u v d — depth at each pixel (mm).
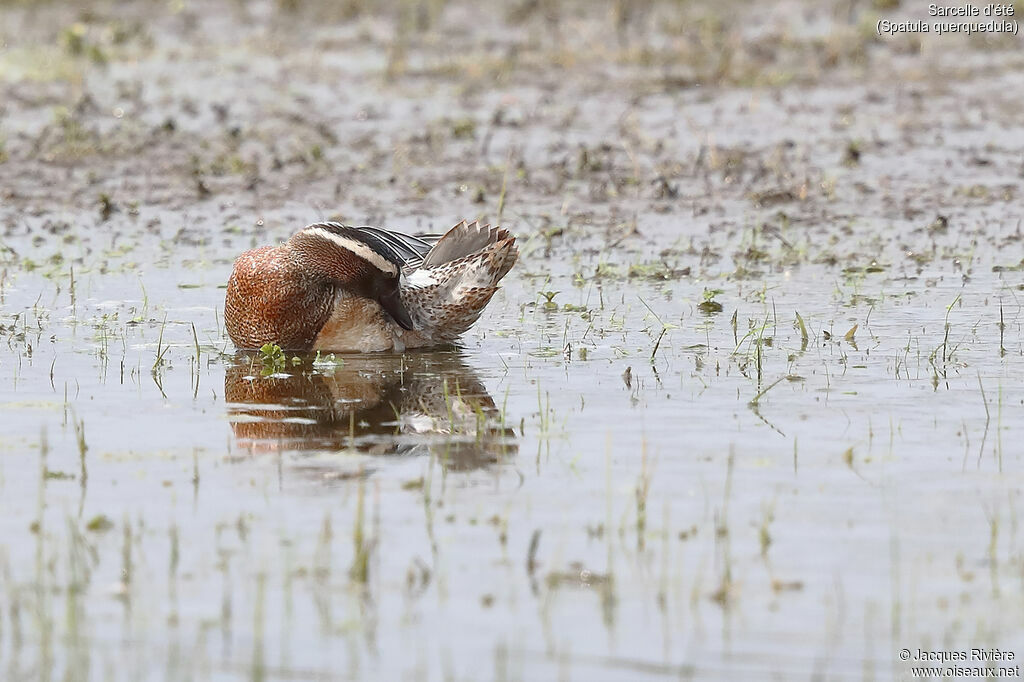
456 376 20953
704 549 14383
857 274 26984
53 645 12703
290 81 46344
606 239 30047
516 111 42375
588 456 17078
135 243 29797
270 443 17672
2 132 39000
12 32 52250
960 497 15586
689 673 12180
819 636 12734
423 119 41469
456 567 14094
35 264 27938
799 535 14656
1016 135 38906
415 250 23984
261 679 12141
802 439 17531
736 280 26984
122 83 45344
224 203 33156
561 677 12148
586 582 13781
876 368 20812
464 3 58875
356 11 57406
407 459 17109
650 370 20953
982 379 20141
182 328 23859
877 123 40656
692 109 42531
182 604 13414
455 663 12375
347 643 12734
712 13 55812
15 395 19703
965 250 28781
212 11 57844
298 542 14656
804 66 47781
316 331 22391
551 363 21562
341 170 35969
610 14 55188
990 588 13508
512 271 27906
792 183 34344
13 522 15125
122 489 16016
